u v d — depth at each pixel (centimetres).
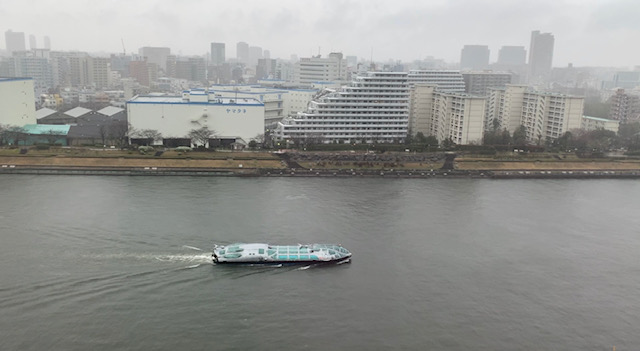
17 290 10675
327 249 12975
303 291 11406
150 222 14875
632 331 10275
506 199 19325
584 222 16838
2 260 11981
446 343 9656
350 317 10406
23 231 13838
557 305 11175
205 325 9906
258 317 10275
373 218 16212
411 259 13212
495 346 9625
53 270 11606
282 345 9400
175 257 12588
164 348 9150
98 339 9300
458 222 16212
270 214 16125
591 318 10706
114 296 10719
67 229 14062
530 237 15175
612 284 12262
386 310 10719
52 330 9462
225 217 15625
